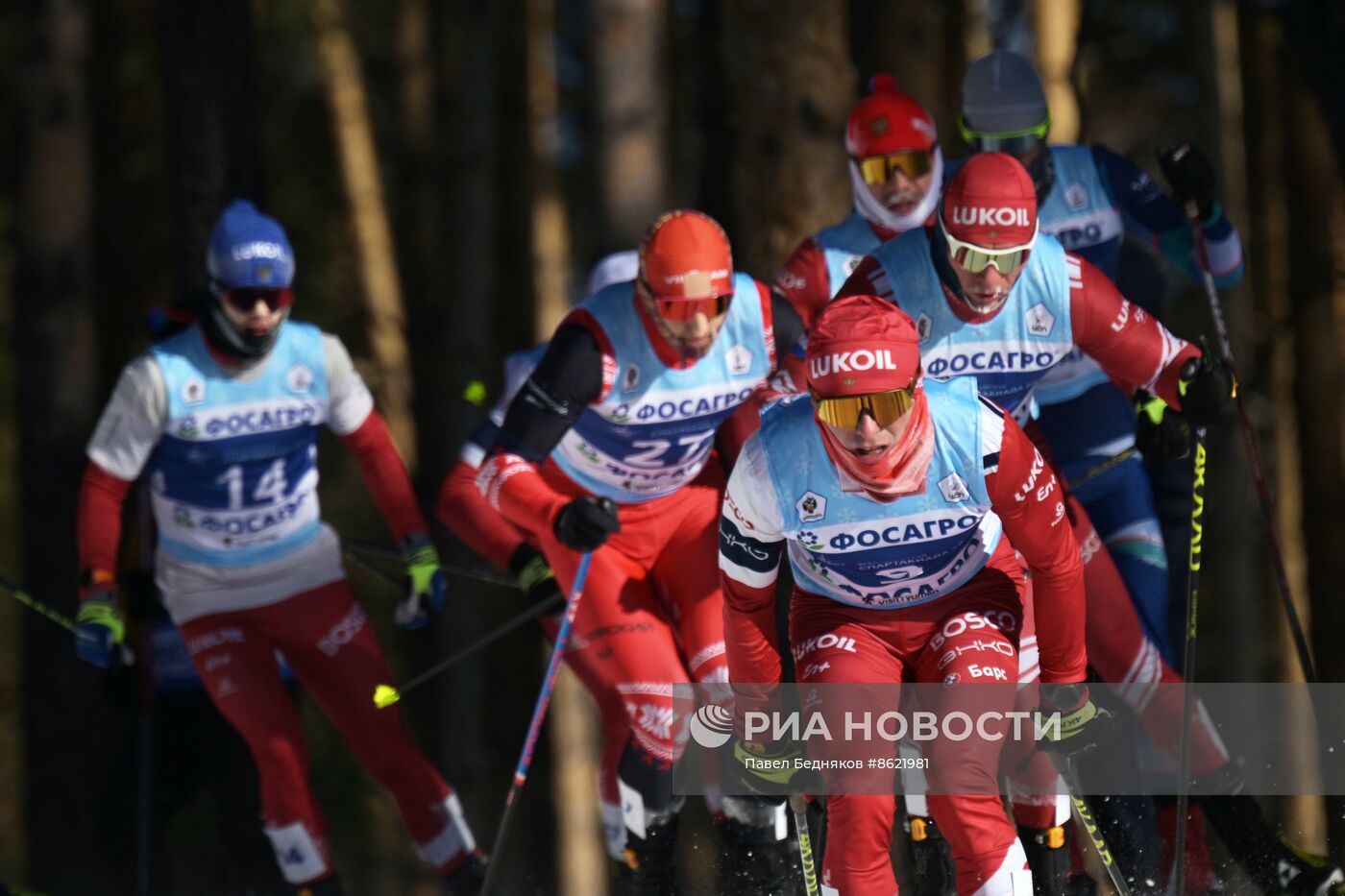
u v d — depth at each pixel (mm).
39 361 30125
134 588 19141
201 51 27188
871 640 13781
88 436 30438
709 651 16641
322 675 18672
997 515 13586
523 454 16016
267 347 17594
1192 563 16312
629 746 16578
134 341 38000
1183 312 37594
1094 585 16609
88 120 30625
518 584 19266
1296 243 29969
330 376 18344
